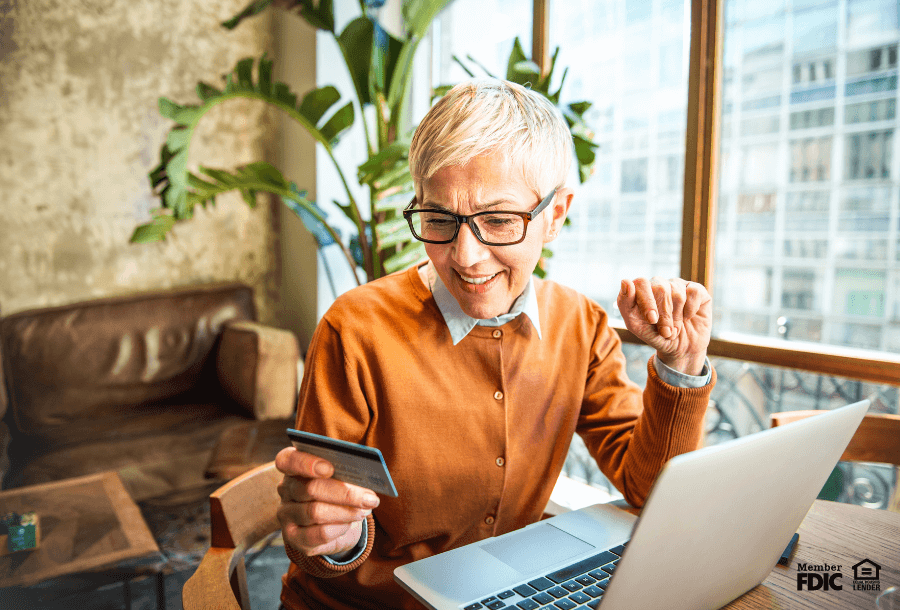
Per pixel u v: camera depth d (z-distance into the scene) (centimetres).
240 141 323
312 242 313
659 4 221
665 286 76
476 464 83
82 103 277
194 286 305
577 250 261
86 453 212
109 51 281
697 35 187
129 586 168
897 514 85
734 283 227
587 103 192
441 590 59
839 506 87
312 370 82
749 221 221
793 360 169
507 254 70
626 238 244
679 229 217
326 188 302
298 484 59
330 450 55
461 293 74
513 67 199
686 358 78
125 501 162
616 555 67
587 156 193
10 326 240
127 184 292
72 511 155
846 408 58
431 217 71
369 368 81
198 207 314
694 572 50
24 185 267
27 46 262
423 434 81
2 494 166
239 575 81
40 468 203
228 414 251
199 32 305
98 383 248
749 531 53
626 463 85
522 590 59
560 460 93
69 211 279
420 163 71
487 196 67
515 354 85
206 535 196
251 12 216
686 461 42
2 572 123
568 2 251
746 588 61
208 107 203
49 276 276
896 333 194
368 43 202
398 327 82
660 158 229
